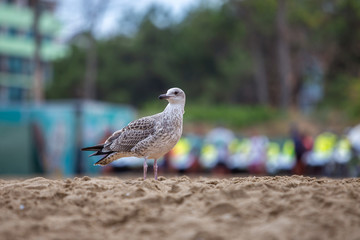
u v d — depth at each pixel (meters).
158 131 7.86
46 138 19.78
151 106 37.66
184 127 36.47
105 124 20.78
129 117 22.05
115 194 6.45
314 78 53.28
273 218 5.51
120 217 5.62
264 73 53.41
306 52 52.91
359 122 35.38
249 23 52.69
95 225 5.52
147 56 57.34
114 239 5.13
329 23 49.28
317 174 19.42
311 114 41.06
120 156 8.25
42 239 5.10
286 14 48.53
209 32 55.56
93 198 6.27
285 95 47.16
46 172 19.64
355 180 7.93
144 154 8.03
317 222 5.31
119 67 55.66
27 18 64.94
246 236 5.09
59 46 63.34
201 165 20.67
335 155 19.33
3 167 19.66
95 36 49.66
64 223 5.49
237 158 20.92
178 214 5.68
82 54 55.88
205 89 56.97
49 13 60.34
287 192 6.25
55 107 19.80
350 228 5.17
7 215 5.73
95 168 19.78
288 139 20.80
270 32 52.62
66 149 19.64
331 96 47.19
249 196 6.11
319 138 19.58
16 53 65.38
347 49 49.38
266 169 20.36
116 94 55.09
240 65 55.31
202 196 6.18
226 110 39.78
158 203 6.05
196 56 57.00
